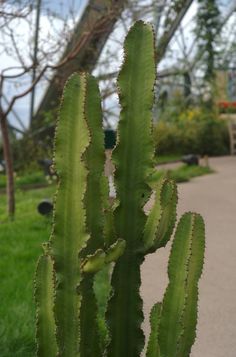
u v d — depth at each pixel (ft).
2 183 34.32
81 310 5.01
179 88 55.72
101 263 4.73
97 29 21.53
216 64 55.83
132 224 5.25
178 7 31.09
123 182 5.25
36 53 21.74
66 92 4.91
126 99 5.25
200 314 10.69
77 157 4.84
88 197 4.95
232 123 54.75
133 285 5.29
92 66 27.12
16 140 40.40
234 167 41.11
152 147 5.24
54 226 4.89
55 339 4.99
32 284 11.69
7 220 20.61
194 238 5.33
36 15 22.03
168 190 5.27
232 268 13.93
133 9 23.40
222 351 9.14
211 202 24.67
